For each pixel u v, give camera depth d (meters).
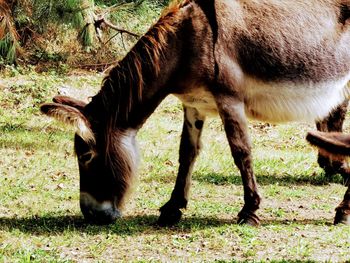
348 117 16.77
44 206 9.36
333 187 10.90
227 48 8.16
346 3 8.99
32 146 13.05
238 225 8.23
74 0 17.95
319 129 10.62
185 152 8.62
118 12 19.61
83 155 8.08
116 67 8.21
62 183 10.70
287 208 9.51
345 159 7.10
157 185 10.77
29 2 18.47
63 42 20.48
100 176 8.14
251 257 7.25
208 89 8.13
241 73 8.27
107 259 7.19
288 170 11.94
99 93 8.26
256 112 8.64
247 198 8.30
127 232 8.13
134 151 8.25
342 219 8.54
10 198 9.70
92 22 18.94
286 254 7.35
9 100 16.89
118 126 8.19
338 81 8.99
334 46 8.87
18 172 11.23
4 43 18.81
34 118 15.58
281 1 8.69
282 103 8.66
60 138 13.77
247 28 8.32
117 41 19.94
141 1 19.56
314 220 8.84
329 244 7.72
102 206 8.16
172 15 8.13
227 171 11.74
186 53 8.08
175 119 16.38
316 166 12.34
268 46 8.40
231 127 8.16
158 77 8.12
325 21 8.83
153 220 8.75
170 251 7.47
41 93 17.38
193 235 7.99
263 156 12.88
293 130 15.63
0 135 13.81
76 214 8.98
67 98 8.37
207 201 9.78
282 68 8.50
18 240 7.76
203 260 7.10
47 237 7.90
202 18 8.11
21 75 18.98
